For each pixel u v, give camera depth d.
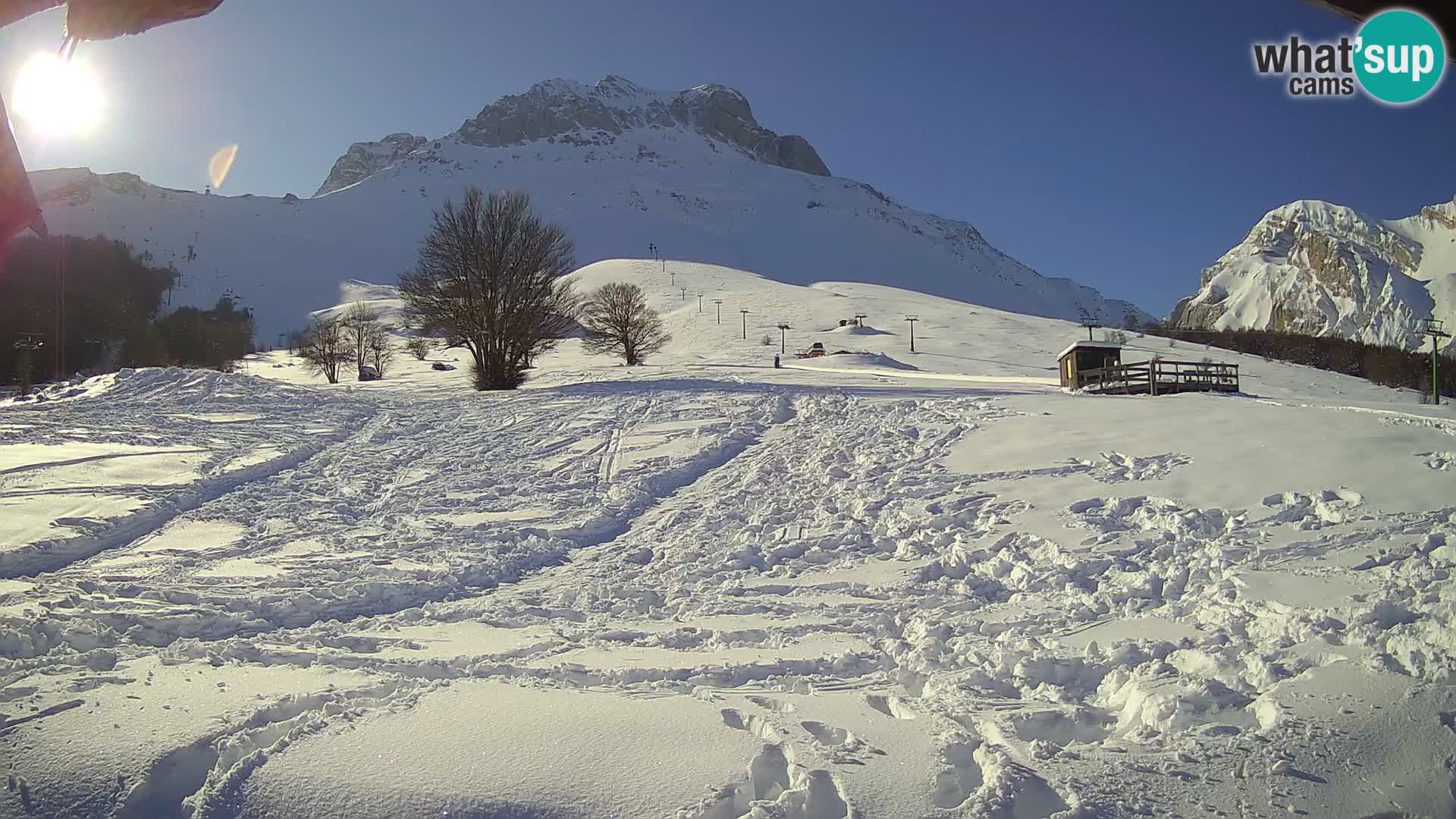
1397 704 5.00
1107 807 4.34
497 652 7.18
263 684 6.12
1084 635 7.04
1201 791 4.47
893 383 33.09
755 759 4.93
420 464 18.52
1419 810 4.22
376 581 9.88
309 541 11.98
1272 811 4.29
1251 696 5.43
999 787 4.48
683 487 15.70
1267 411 15.80
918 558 10.17
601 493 15.37
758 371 42.03
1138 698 5.52
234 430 22.86
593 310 67.06
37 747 5.00
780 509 13.10
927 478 13.61
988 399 21.34
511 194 38.59
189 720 5.36
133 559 10.82
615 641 7.66
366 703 5.77
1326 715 5.00
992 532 10.61
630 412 24.19
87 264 113.56
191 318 96.75
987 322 114.69
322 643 7.55
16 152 1.76
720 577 10.04
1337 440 12.34
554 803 4.49
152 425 23.00
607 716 5.50
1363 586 7.04
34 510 12.97
